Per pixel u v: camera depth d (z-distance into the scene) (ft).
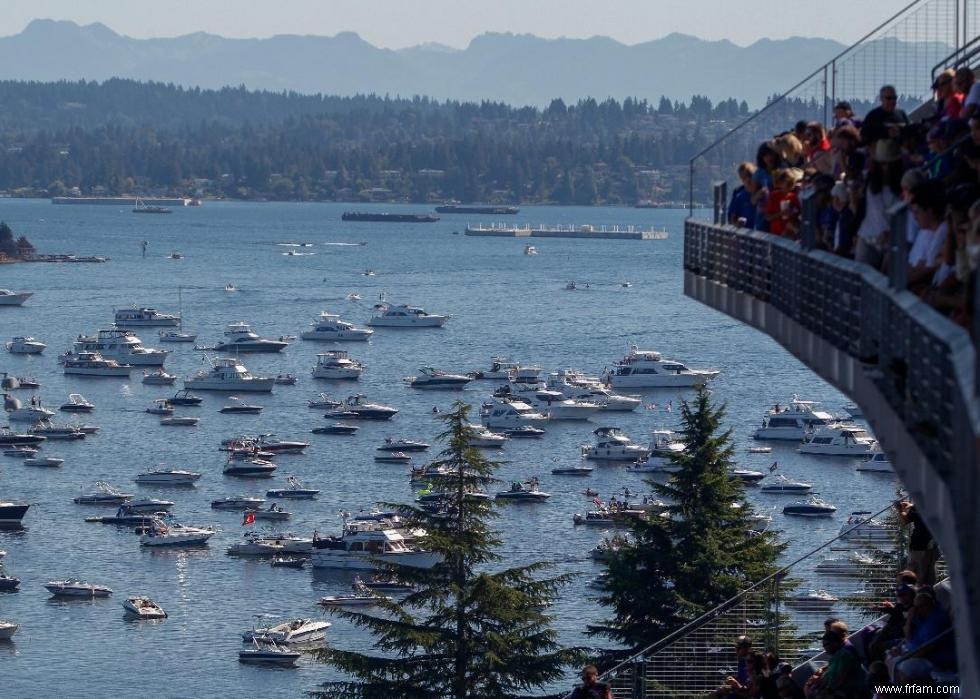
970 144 221.25
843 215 274.16
